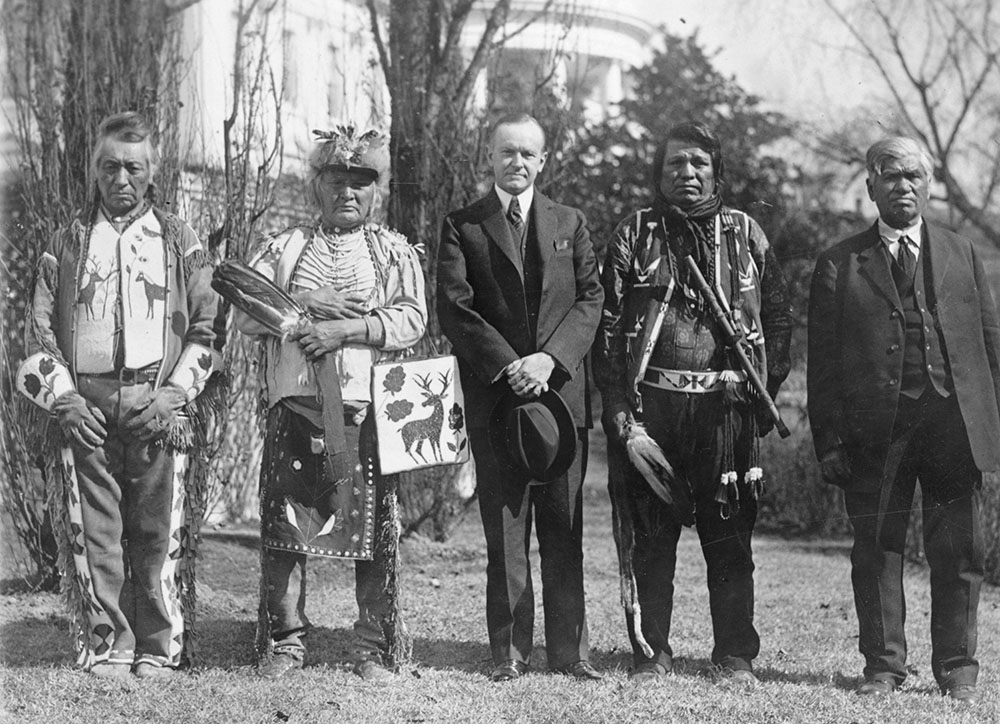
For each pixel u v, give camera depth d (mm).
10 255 5156
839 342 4008
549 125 6703
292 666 4008
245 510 6695
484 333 3924
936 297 3920
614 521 4113
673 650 4539
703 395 3949
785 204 7973
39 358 3965
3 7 5254
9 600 5074
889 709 3775
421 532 6711
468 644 4574
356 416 3982
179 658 4055
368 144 4117
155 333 4004
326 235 4078
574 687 3898
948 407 3900
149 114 5445
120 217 4062
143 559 4012
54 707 3637
